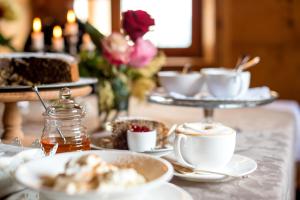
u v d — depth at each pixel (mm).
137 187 526
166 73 1207
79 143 794
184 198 619
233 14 2574
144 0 2812
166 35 2783
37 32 1605
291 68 2516
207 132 746
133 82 1234
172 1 2754
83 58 1188
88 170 549
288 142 1024
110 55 1093
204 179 715
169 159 808
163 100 1059
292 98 2529
